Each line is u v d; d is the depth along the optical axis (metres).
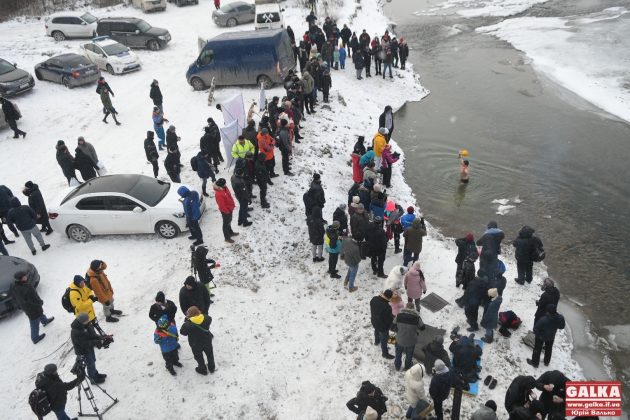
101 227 14.43
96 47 27.56
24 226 13.62
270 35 23.72
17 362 10.98
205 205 15.66
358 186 15.03
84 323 9.40
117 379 10.48
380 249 12.86
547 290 10.55
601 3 42.38
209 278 11.83
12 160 19.28
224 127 16.55
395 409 9.80
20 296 10.86
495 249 12.30
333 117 22.16
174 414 9.79
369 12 41.41
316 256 13.85
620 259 14.38
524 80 28.03
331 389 10.31
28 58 28.77
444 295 12.84
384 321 10.30
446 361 10.34
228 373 10.63
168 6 41.22
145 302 12.37
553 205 17.02
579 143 21.03
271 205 15.54
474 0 47.22
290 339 11.51
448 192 18.14
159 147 19.42
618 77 27.20
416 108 25.44
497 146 21.19
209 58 23.89
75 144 20.19
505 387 10.28
